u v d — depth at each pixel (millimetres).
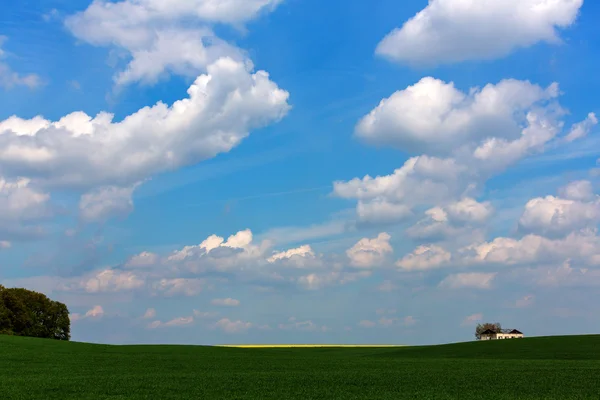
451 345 111875
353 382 44938
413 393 38031
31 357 68438
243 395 36719
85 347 87500
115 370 55406
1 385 41156
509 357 82625
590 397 35688
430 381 45656
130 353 80375
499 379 46875
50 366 59156
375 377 49281
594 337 104312
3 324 108562
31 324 114062
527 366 61562
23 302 113938
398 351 106938
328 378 48219
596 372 52938
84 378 46812
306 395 36906
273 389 40156
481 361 72250
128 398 35000
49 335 116875
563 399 34812
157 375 50125
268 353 94188
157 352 84062
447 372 54562
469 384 43250
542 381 45000
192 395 36656
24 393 36688
